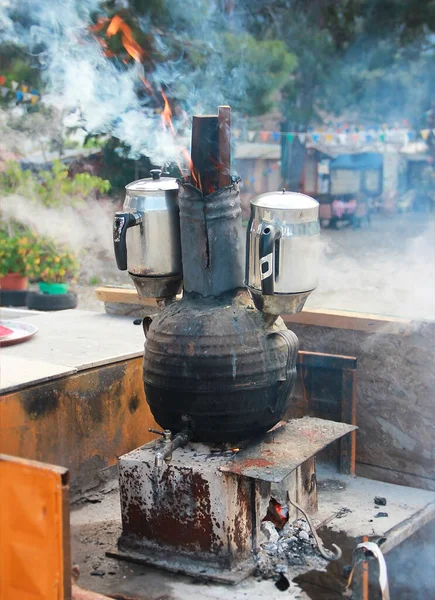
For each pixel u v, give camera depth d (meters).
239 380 2.37
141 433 3.30
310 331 3.34
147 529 2.49
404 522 2.75
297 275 2.35
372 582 2.54
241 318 2.41
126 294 3.88
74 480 2.98
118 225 2.52
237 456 2.41
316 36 8.95
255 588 2.31
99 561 2.50
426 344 3.06
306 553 2.50
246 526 2.44
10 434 2.68
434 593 2.82
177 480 2.40
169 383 2.40
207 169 2.42
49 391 2.83
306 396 3.29
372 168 12.42
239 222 2.50
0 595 1.90
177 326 2.42
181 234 2.51
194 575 2.37
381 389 3.18
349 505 2.91
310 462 2.76
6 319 3.91
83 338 3.43
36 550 1.83
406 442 3.15
